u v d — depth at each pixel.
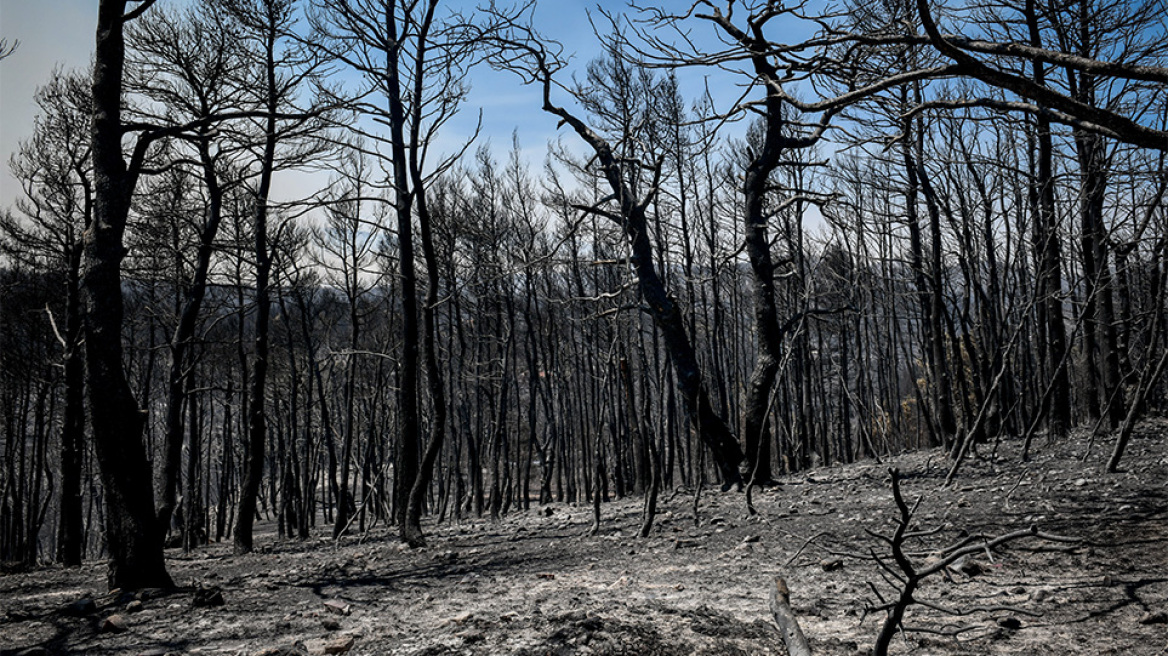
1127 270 14.95
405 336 14.90
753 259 18.66
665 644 5.66
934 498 12.26
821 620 6.59
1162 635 5.53
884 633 4.54
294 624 7.23
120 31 10.12
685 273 27.97
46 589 11.67
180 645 6.52
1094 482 11.40
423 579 10.12
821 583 8.02
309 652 5.98
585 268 33.91
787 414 31.16
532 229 32.31
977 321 21.62
